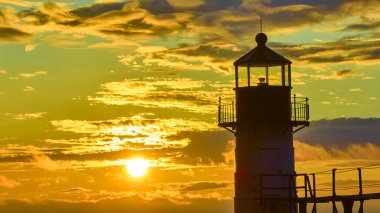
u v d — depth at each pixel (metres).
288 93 104.50
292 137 105.44
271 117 103.12
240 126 104.81
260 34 106.88
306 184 96.75
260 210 102.62
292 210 102.81
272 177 103.06
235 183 105.19
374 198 83.56
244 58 105.88
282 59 104.56
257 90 103.62
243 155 104.50
